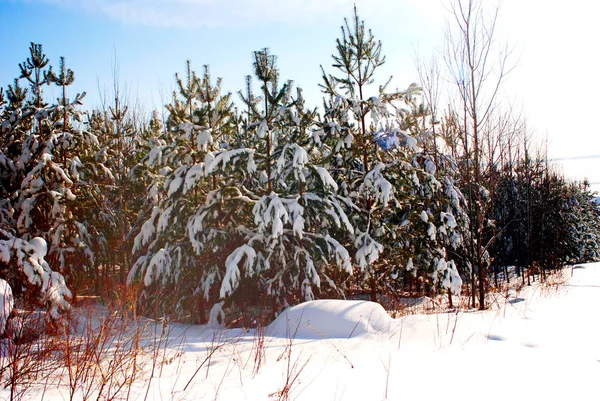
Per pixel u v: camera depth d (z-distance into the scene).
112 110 16.03
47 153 11.12
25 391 4.11
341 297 10.49
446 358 5.24
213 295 10.31
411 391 4.11
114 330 6.72
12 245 7.81
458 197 14.59
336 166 12.39
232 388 4.25
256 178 11.62
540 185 22.98
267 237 9.82
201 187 11.05
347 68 11.32
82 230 12.30
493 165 14.08
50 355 5.20
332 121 12.16
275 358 5.47
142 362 5.27
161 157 10.85
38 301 7.36
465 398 3.91
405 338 6.38
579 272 21.17
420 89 11.04
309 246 10.10
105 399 3.86
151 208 13.20
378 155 11.69
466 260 14.58
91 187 12.96
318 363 5.18
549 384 4.25
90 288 13.37
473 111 11.84
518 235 25.12
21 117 11.76
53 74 11.98
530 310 8.89
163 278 9.94
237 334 7.55
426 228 13.02
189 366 5.16
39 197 11.11
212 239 9.96
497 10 11.45
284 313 7.95
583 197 36.91
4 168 11.91
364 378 4.52
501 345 5.85
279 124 10.53
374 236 11.50
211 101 10.62
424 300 14.31
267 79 9.82
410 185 12.24
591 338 6.17
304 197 9.97
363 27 11.20
